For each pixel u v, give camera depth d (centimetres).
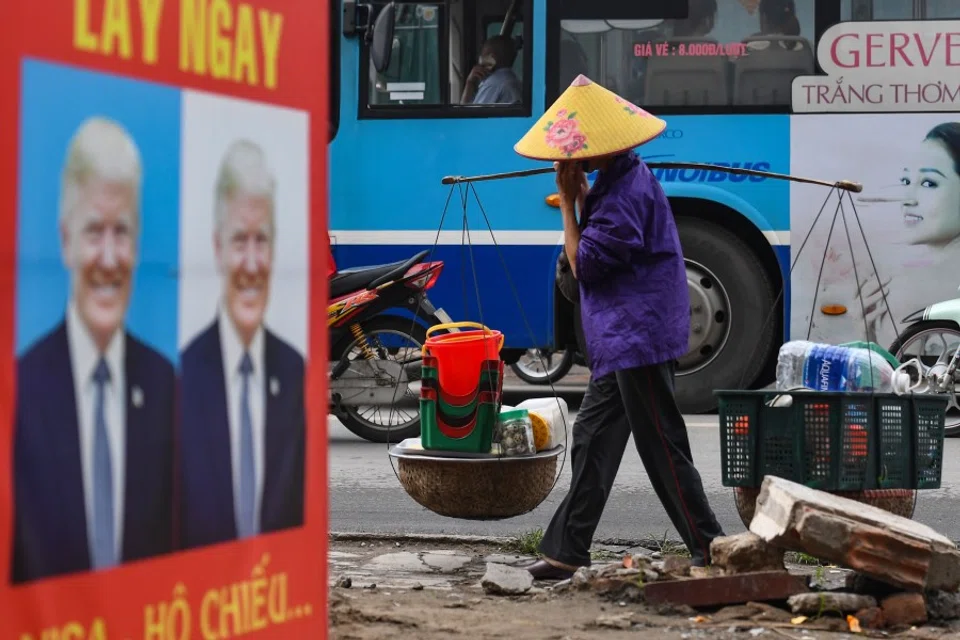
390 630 587
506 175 800
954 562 624
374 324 1349
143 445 355
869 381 765
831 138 1491
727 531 962
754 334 1513
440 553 857
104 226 340
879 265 1482
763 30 1500
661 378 718
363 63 1526
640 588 646
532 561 823
